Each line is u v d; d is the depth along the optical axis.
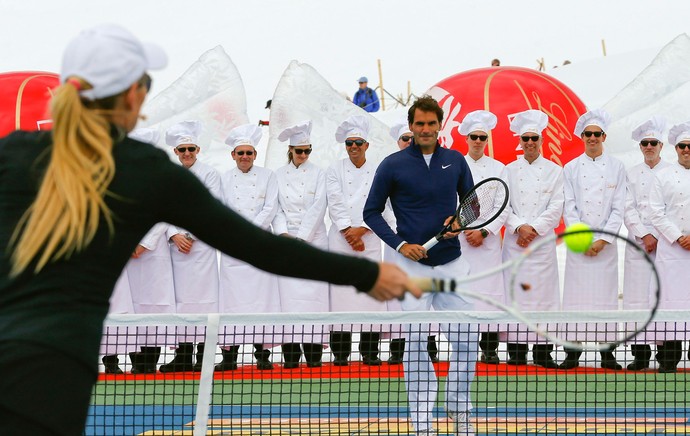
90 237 4.19
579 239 4.82
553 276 15.22
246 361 15.56
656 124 15.34
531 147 15.36
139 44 4.43
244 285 15.22
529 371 14.03
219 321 9.15
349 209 15.45
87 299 4.21
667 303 14.92
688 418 11.19
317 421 11.02
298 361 15.04
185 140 15.37
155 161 4.34
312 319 9.18
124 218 4.26
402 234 10.02
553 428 10.60
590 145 15.33
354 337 16.36
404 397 12.37
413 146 10.16
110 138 4.29
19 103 18.83
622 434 10.38
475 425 10.65
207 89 17.64
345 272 4.63
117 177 4.25
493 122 15.79
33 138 4.41
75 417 4.16
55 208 4.15
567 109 22.62
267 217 15.37
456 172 10.09
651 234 15.20
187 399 12.41
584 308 15.16
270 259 4.50
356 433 10.41
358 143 15.42
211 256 15.30
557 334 11.97
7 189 4.31
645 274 15.20
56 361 4.10
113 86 4.32
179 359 14.93
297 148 15.48
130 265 15.13
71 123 4.23
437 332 10.20
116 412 11.59
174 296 15.23
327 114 17.17
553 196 15.30
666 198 14.99
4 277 4.20
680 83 19.09
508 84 22.28
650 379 13.62
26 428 4.07
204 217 4.38
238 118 17.67
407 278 4.76
